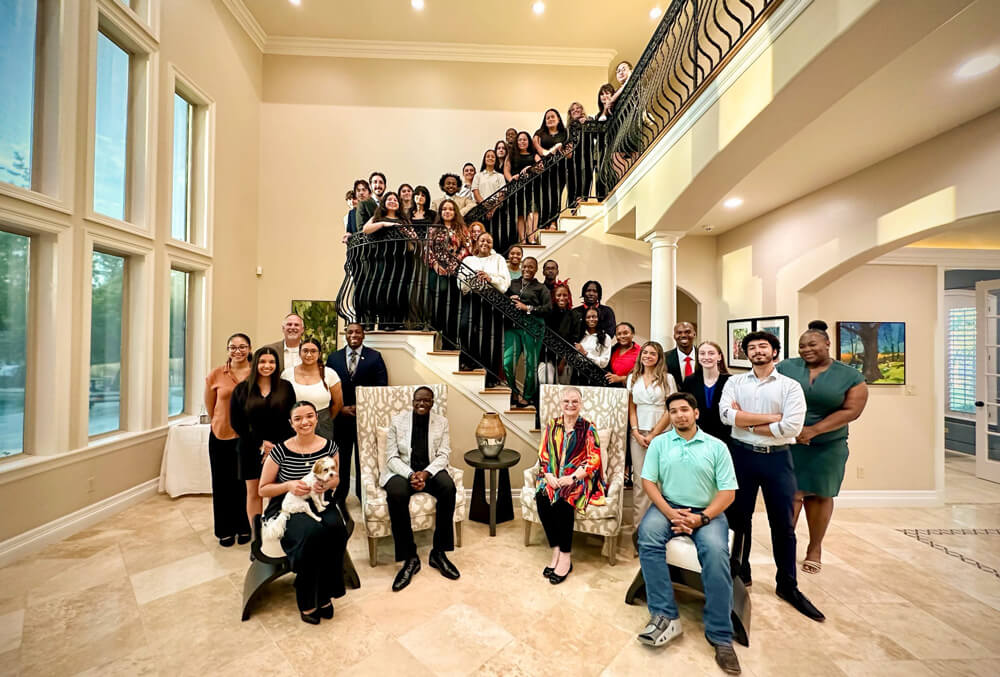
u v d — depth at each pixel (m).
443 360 3.72
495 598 2.38
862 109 2.48
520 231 5.09
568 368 3.81
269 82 5.95
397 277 3.92
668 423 2.87
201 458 3.89
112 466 3.51
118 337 3.78
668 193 3.20
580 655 1.94
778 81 2.03
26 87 3.02
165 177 4.10
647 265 5.10
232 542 2.95
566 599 2.38
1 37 2.88
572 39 6.00
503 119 6.22
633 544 3.10
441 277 3.92
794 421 2.30
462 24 5.70
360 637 2.04
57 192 3.09
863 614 2.30
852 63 1.83
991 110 2.50
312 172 5.98
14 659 1.86
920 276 4.18
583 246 5.07
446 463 2.95
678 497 2.26
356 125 6.05
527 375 3.86
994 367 5.03
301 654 1.92
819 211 3.73
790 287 4.06
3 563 2.65
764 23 2.13
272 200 5.90
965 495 4.43
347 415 3.38
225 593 2.38
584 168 4.97
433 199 6.10
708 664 1.90
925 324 4.16
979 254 4.17
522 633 2.09
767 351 2.43
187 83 4.43
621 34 5.90
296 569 2.11
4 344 2.93
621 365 3.62
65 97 3.13
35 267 3.08
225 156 5.11
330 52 6.03
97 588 2.41
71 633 2.03
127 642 1.98
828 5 1.74
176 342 4.57
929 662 1.93
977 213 2.58
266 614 2.20
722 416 2.60
